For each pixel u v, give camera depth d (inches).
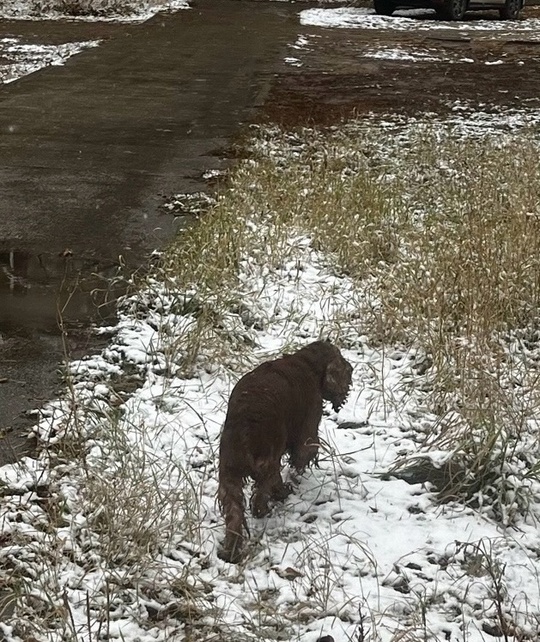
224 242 310.3
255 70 726.5
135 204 384.8
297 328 263.7
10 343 255.0
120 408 216.5
